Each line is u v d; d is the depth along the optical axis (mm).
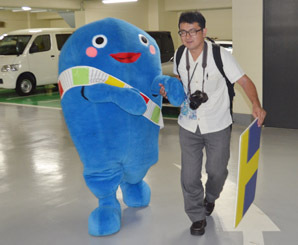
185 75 3492
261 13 7766
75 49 3613
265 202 4457
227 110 3506
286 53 7668
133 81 3617
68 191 5012
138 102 3439
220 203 4438
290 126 7871
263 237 3680
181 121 3586
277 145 6738
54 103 12164
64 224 4094
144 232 3830
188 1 17656
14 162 6352
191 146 3555
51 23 24000
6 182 5441
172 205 4434
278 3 7586
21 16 23281
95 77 3514
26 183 5371
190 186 3582
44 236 3859
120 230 3883
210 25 18688
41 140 7688
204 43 3381
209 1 17250
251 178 3514
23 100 12922
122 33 3635
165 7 18250
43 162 6293
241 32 8039
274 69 7816
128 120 3609
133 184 4324
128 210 4312
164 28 18391
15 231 3988
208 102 3436
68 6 16969
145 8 18359
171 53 13227
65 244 3682
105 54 3545
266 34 7773
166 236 3742
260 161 5918
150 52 3764
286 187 4895
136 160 3791
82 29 3723
